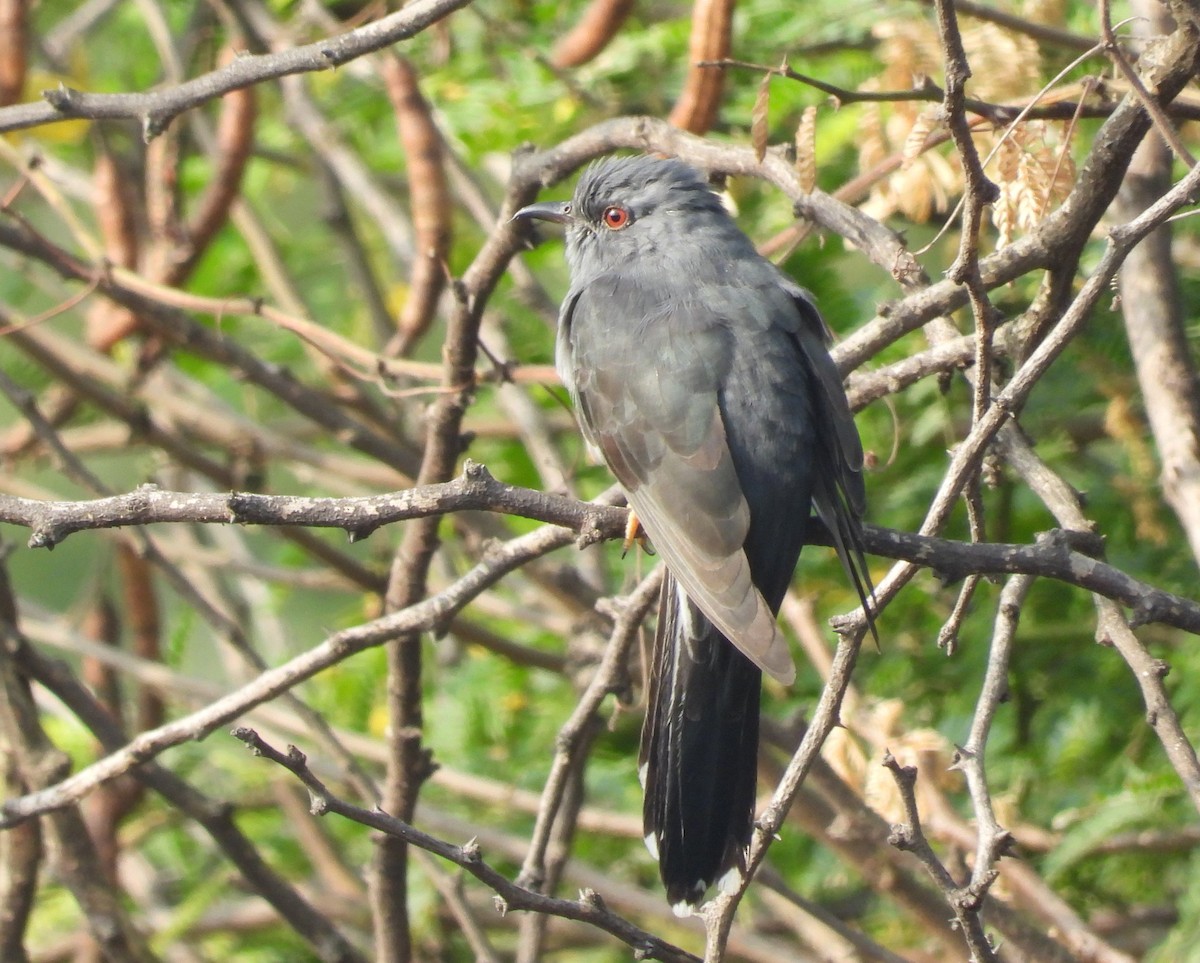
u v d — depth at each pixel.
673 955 6.48
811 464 7.79
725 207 9.06
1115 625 7.32
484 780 12.18
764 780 10.95
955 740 11.02
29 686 9.86
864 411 11.60
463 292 9.36
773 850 12.09
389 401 14.01
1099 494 11.38
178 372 14.28
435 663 14.80
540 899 6.38
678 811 7.53
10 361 14.00
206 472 12.58
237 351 11.41
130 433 12.28
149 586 12.88
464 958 13.04
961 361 8.27
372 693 13.59
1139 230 6.31
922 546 6.79
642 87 12.52
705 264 8.52
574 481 11.85
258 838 13.52
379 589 12.16
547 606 13.88
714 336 7.94
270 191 17.05
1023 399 6.46
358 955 10.18
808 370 7.97
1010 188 8.24
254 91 11.85
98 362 12.93
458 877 9.96
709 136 11.91
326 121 13.81
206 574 14.20
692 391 7.77
